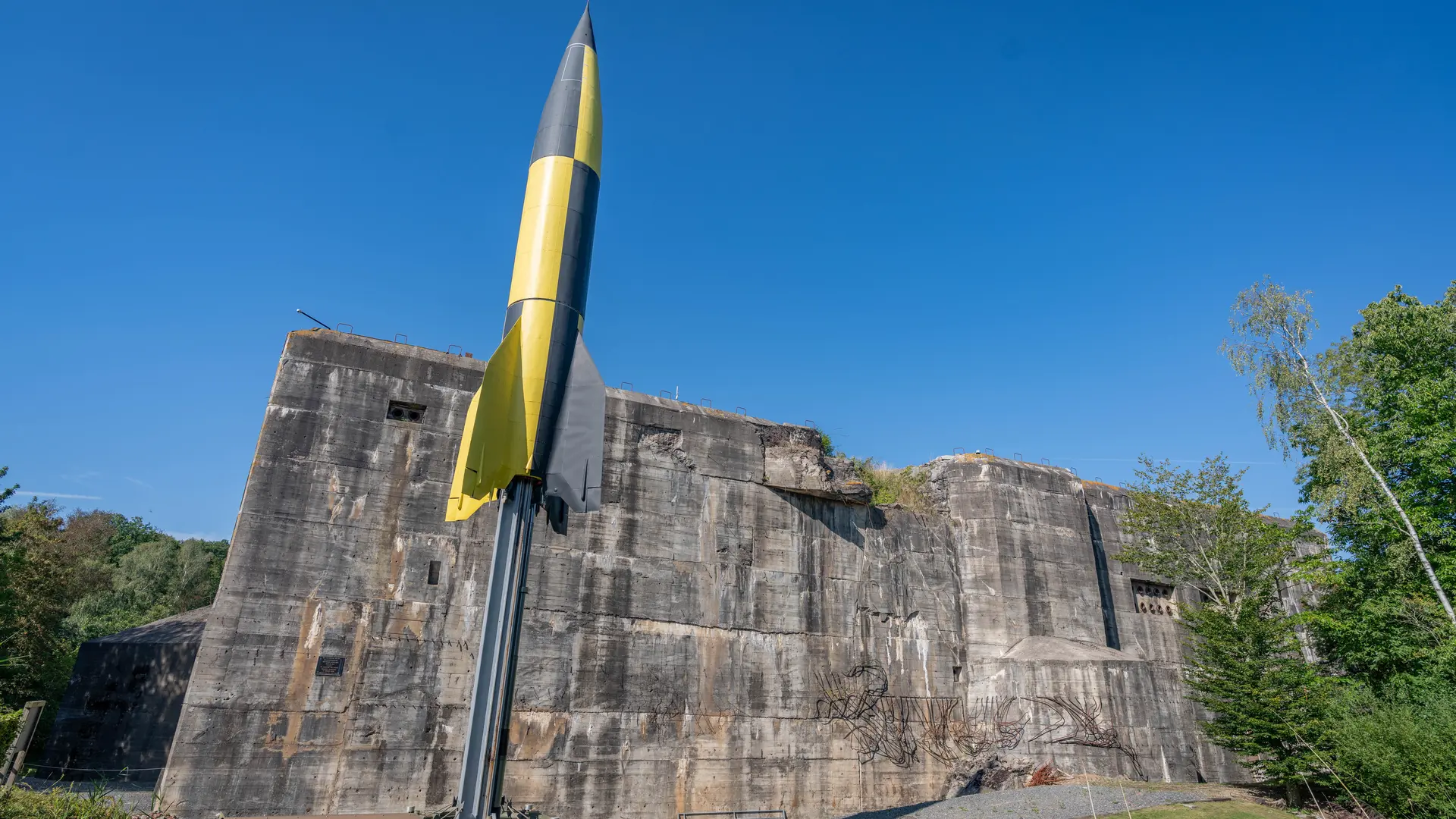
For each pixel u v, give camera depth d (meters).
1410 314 29.17
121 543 78.38
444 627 23.81
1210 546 29.97
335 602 22.94
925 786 29.53
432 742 22.69
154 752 29.78
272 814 20.61
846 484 31.84
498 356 16.70
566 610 25.81
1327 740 21.67
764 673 28.36
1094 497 38.69
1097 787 24.66
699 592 28.23
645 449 29.09
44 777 28.69
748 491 30.45
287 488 23.36
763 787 26.95
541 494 16.80
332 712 21.98
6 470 31.20
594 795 24.34
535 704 24.42
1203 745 30.66
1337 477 27.83
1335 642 29.16
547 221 18.09
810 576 30.53
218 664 21.27
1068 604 34.38
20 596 36.59
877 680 30.34
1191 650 37.59
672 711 26.36
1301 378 28.25
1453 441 25.55
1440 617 25.22
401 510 24.42
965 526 34.59
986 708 31.34
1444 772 17.77
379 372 25.50
